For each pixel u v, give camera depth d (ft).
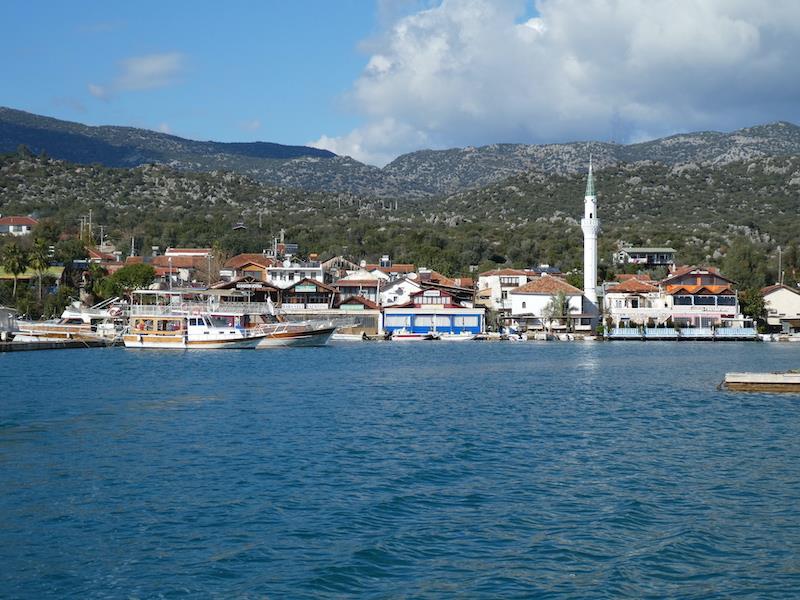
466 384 269.03
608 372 317.22
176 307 444.55
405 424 182.70
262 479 128.88
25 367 319.06
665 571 90.63
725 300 564.71
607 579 88.38
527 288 583.58
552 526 105.40
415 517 108.88
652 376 300.81
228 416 192.24
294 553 95.35
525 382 277.03
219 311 442.09
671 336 546.26
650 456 148.36
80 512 110.83
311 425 180.14
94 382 262.88
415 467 138.00
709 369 331.57
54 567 91.61
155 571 90.33
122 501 116.16
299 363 348.59
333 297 574.56
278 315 486.38
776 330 582.35
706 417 196.13
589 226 587.68
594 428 178.91
